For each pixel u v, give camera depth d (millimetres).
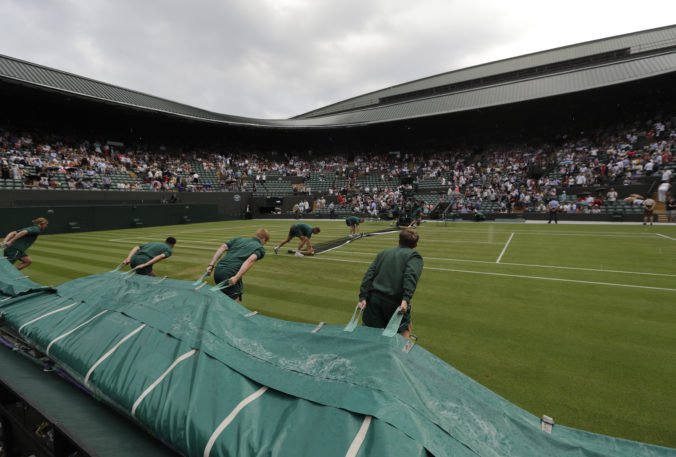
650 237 15500
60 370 3080
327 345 2539
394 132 44656
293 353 2510
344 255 11281
